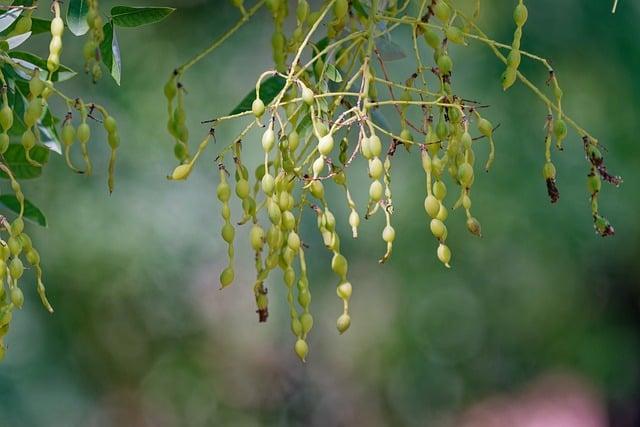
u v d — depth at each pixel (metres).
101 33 2.91
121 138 8.15
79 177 8.07
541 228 7.99
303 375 10.55
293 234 2.61
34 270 8.23
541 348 9.66
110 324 8.73
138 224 8.23
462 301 9.06
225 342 9.83
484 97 7.72
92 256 8.21
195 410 9.95
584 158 7.86
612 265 8.62
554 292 8.89
